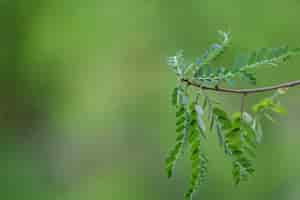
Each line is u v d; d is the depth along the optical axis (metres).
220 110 2.57
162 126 11.95
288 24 10.52
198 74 2.53
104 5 11.88
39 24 12.41
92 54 12.14
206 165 2.54
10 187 12.41
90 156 12.43
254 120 2.77
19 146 13.06
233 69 2.52
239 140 2.64
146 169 11.92
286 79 9.09
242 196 10.41
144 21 11.70
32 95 13.05
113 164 12.22
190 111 2.49
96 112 12.38
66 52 12.30
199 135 2.49
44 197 12.21
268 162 10.53
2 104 13.16
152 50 11.77
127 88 12.11
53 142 12.86
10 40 12.77
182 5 11.39
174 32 11.46
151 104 12.02
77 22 12.06
